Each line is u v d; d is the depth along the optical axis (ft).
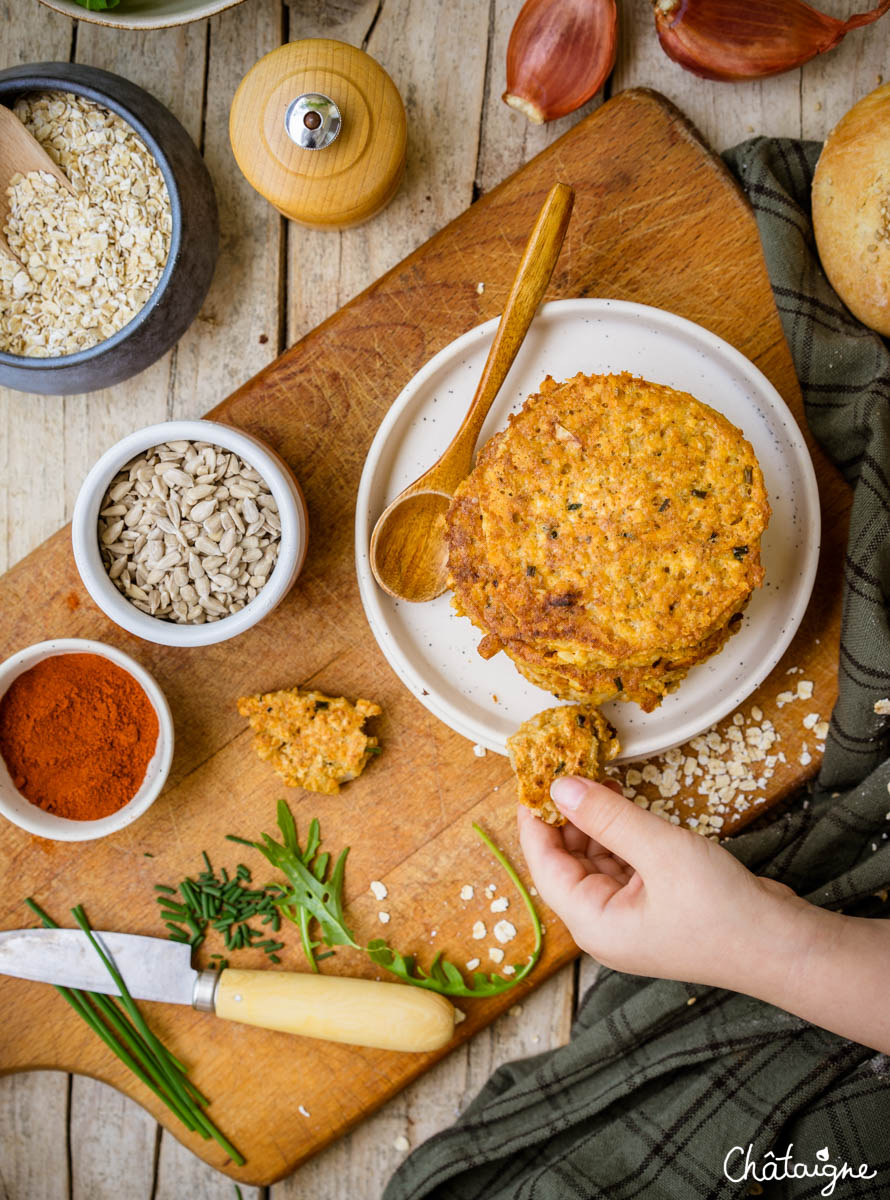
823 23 1.35
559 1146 1.42
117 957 1.40
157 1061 1.41
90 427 1.49
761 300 1.38
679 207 1.38
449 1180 1.41
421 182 1.47
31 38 1.49
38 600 1.41
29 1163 1.50
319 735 1.38
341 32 1.47
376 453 1.33
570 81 1.37
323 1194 1.48
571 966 1.48
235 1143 1.42
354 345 1.40
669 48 1.39
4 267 1.39
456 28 1.46
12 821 1.36
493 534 1.21
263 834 1.40
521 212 1.38
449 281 1.39
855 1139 1.28
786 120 1.46
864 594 1.31
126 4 1.34
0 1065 1.43
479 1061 1.48
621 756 1.33
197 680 1.42
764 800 1.39
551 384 1.27
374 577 1.33
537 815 1.30
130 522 1.32
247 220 1.48
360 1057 1.41
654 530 1.20
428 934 1.41
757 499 1.20
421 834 1.41
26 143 1.35
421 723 1.41
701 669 1.34
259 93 1.30
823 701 1.38
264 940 1.42
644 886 1.19
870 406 1.31
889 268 1.26
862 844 1.36
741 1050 1.32
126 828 1.42
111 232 1.38
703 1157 1.30
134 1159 1.51
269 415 1.40
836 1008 1.13
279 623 1.41
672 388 1.34
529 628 1.21
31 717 1.35
